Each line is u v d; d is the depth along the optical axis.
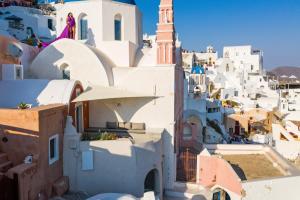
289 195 17.70
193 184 20.33
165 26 21.02
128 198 13.44
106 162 16.56
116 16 25.97
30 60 23.47
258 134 46.41
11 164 13.88
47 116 14.59
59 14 27.06
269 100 63.69
